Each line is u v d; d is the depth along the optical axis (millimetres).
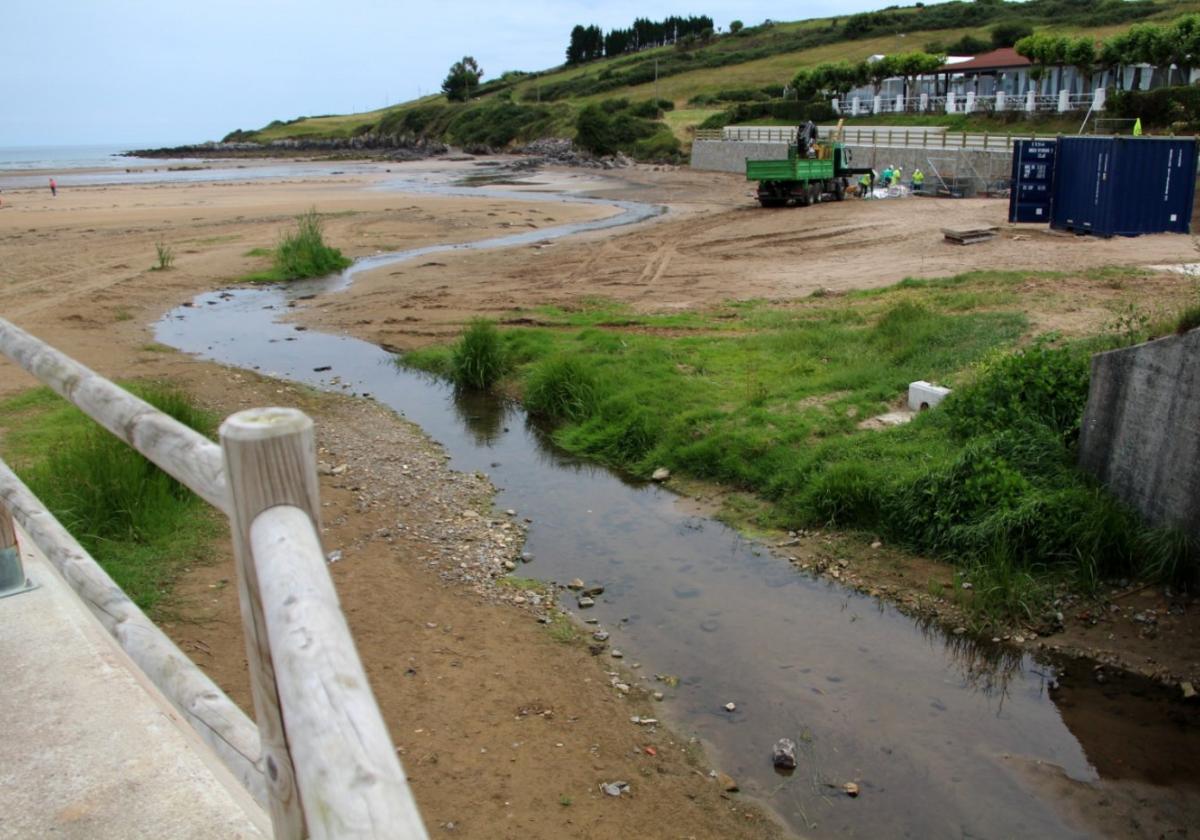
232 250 25844
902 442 8492
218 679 5141
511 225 32469
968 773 4855
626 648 6090
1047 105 48062
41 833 2488
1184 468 6344
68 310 17516
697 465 9133
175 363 13633
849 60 85000
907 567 7074
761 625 6391
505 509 8484
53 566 2998
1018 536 6906
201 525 7195
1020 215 22859
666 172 62312
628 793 4582
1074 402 8039
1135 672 5734
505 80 141875
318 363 14094
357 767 1020
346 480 8977
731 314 15297
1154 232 19688
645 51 129250
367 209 37656
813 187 33594
